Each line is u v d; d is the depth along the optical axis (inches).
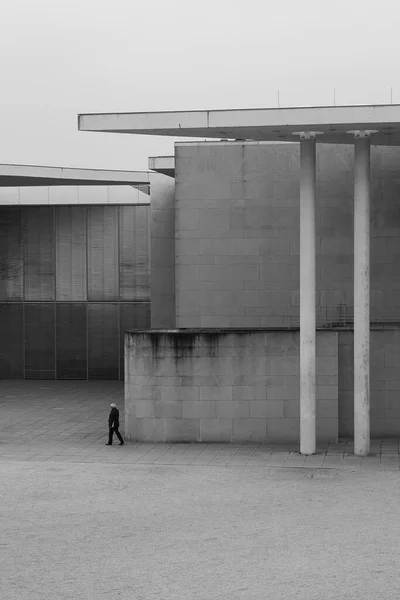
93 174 1803.6
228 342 1259.2
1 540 818.8
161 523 871.1
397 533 826.8
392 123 1101.1
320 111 1103.0
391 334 1288.1
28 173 1745.8
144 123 1126.4
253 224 1438.2
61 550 786.2
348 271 1418.6
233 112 1114.7
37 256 2037.4
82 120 1132.5
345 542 799.7
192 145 1441.9
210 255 1445.6
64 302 2036.2
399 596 659.4
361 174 1169.4
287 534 827.4
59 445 1263.5
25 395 1793.8
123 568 733.9
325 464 1130.7
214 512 910.4
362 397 1177.4
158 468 1114.1
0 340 2055.9
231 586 685.3
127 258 2020.2
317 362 1258.6
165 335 1266.0
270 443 1262.3
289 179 1430.9
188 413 1268.5
